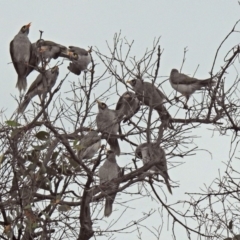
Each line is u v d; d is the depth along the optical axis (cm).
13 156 1096
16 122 1110
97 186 1154
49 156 1141
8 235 1054
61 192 1131
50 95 1148
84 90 1191
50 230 1088
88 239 1134
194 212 1220
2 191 1091
